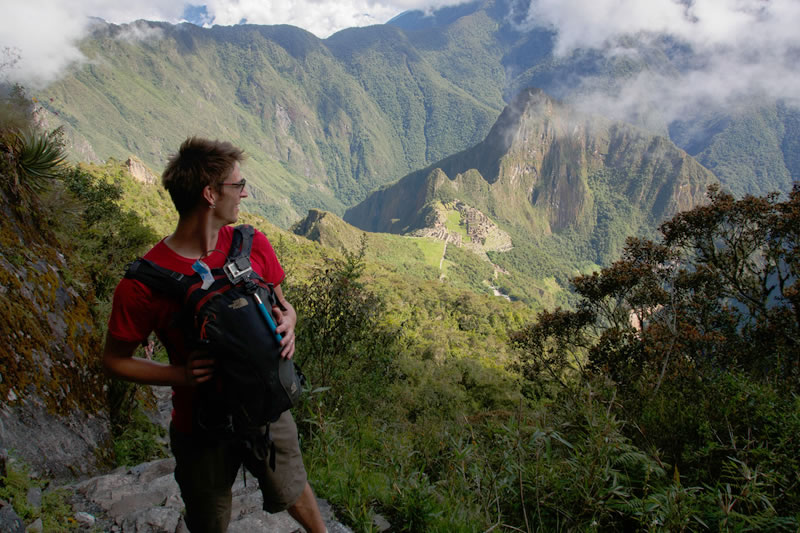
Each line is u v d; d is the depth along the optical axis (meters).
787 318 10.49
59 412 3.90
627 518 3.28
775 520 2.81
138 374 1.57
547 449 3.35
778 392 5.42
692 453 4.00
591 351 12.03
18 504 2.35
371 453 4.34
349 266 5.91
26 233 5.09
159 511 2.75
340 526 2.80
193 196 1.57
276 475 1.85
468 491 3.51
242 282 1.59
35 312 4.27
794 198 12.57
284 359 1.64
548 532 3.15
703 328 12.38
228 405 1.54
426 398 10.96
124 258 8.33
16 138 5.48
